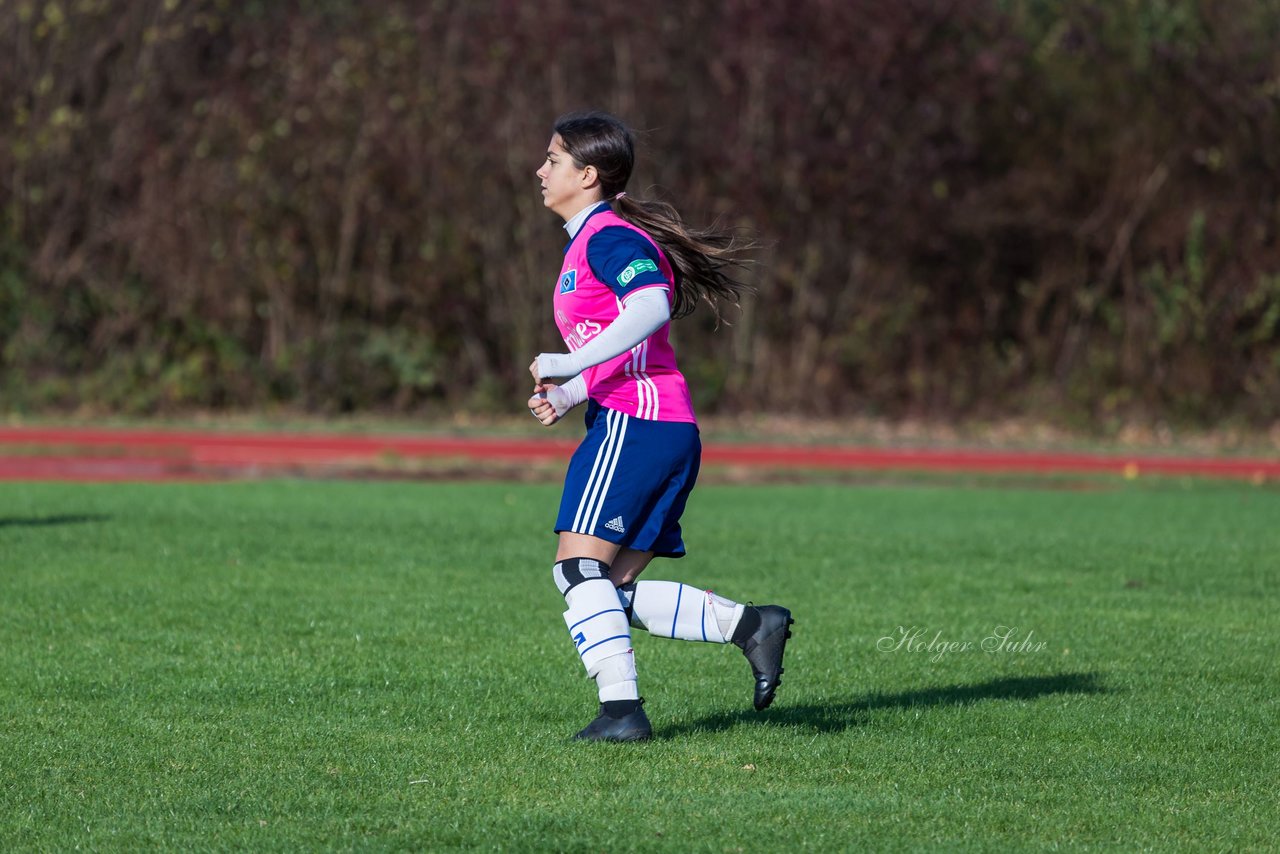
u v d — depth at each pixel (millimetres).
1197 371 88500
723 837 14430
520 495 50531
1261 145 89000
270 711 19703
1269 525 45000
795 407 88125
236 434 71625
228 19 85125
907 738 18672
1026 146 90812
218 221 83188
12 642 24141
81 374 84062
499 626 26172
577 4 82625
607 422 17578
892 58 85750
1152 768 17375
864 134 86250
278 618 26594
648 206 18188
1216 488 59812
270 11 85312
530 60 82875
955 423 88812
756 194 84375
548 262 85188
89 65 84250
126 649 23703
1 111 83938
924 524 43750
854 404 88875
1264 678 22797
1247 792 16453
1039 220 88625
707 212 84312
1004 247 89625
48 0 83312
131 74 84375
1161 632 26547
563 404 16828
